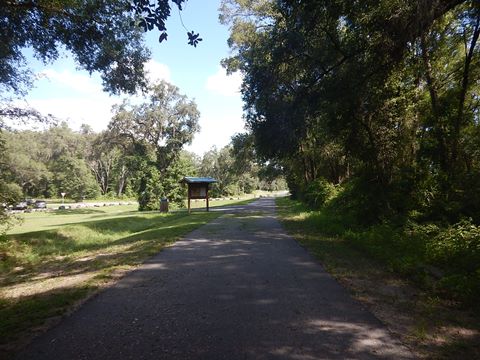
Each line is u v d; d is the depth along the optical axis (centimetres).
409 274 690
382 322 459
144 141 4619
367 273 712
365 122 1383
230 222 1781
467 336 418
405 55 1229
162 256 906
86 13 1227
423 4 936
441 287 586
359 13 1130
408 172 1252
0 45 1250
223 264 805
